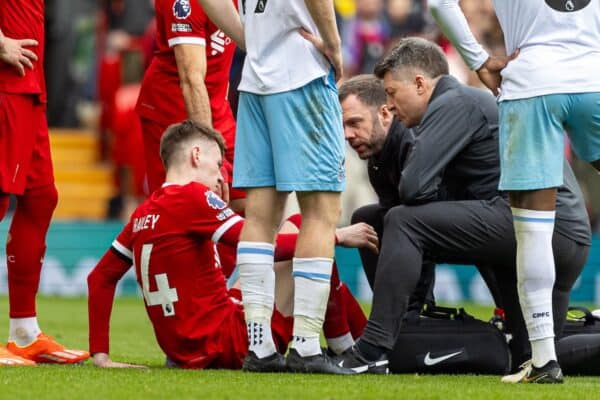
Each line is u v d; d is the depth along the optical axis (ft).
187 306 68.85
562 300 72.38
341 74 65.98
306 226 66.03
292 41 65.21
